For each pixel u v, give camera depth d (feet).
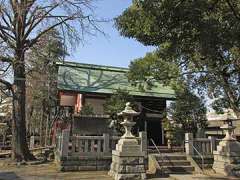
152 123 72.95
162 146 68.18
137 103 69.41
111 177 42.75
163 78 62.49
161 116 72.59
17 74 65.16
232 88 61.93
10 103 125.29
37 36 67.36
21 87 65.26
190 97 65.67
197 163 52.31
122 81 75.92
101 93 68.69
